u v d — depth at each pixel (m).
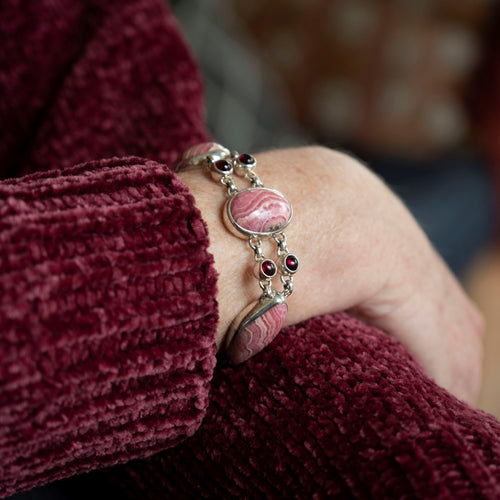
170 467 0.36
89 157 0.41
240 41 0.76
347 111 0.97
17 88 0.42
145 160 0.35
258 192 0.35
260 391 0.34
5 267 0.30
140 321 0.31
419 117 0.95
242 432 0.34
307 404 0.33
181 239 0.32
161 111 0.42
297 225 0.36
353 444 0.32
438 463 0.31
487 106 0.93
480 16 0.91
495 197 0.96
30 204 0.31
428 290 0.40
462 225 0.88
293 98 1.00
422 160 0.96
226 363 0.36
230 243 0.35
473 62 0.93
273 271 0.34
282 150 0.39
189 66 0.44
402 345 0.38
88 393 0.31
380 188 0.39
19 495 0.38
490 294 1.04
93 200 0.32
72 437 0.32
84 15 0.43
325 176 0.38
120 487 0.38
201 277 0.32
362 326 0.37
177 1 0.66
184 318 0.32
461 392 0.42
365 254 0.37
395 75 0.94
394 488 0.31
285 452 0.33
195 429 0.34
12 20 0.42
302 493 0.32
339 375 0.34
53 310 0.30
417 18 0.92
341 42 0.95
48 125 0.41
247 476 0.34
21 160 0.43
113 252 0.31
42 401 0.31
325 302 0.37
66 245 0.31
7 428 0.31
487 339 1.01
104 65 0.42
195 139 0.42
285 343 0.35
